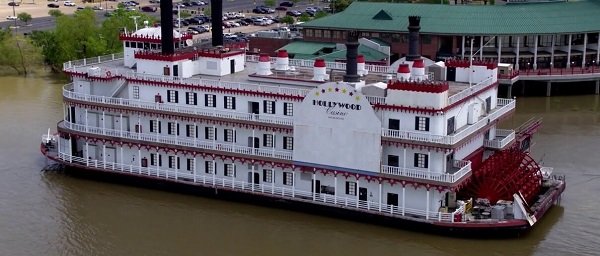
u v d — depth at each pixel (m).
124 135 91.31
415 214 76.25
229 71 95.06
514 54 145.88
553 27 144.88
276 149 83.81
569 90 145.62
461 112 81.00
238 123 84.69
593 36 151.25
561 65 148.12
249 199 85.06
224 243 76.12
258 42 162.00
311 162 80.19
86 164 93.12
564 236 76.25
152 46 98.12
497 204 76.81
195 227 79.94
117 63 104.38
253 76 89.50
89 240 77.31
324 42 156.25
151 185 90.62
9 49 163.25
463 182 76.31
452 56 145.88
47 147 100.69
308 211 81.94
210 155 86.19
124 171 90.94
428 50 149.12
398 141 76.31
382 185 77.81
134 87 92.38
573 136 111.62
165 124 89.94
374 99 78.19
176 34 101.12
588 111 128.25
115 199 87.62
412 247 74.00
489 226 74.06
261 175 84.31
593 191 88.56
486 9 152.62
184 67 92.56
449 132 78.81
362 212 78.31
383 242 75.12
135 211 84.25
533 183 81.62
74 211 84.44
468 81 89.62
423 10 154.62
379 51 137.50
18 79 158.25
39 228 80.12
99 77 93.69
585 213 82.12
